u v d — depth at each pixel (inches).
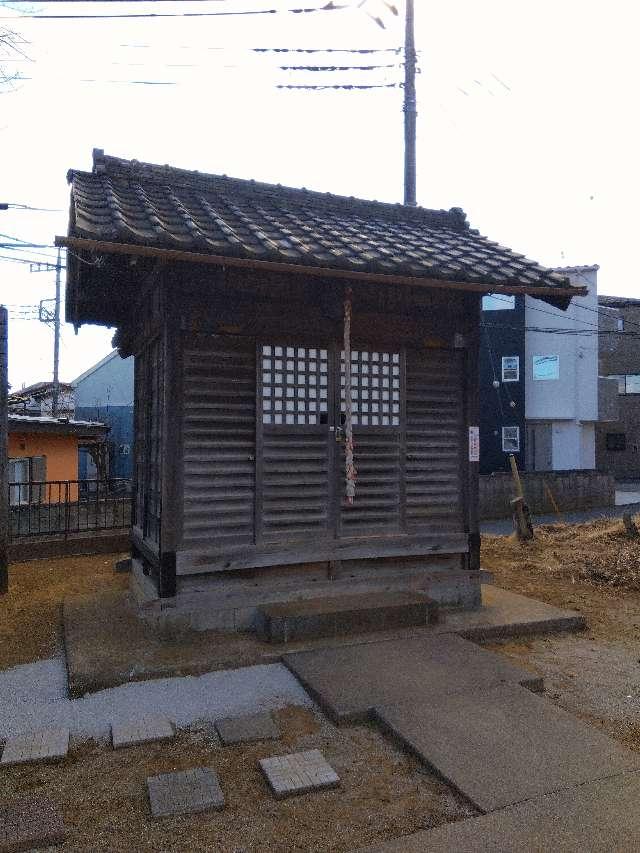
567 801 131.3
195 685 194.7
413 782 143.0
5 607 289.1
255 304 248.1
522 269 271.4
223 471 242.8
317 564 257.0
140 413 314.3
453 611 270.5
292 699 186.5
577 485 918.4
